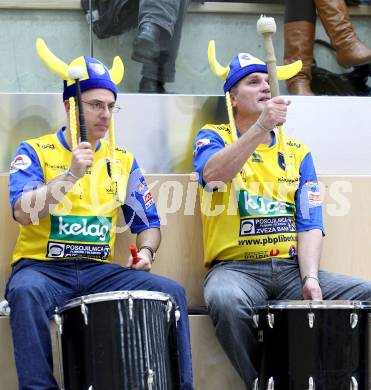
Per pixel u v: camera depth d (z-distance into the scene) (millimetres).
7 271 8359
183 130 9398
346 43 9773
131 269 7781
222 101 9430
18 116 9219
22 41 9633
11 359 7656
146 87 9539
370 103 9531
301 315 7125
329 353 7094
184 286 8641
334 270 8805
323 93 9922
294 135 9453
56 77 9625
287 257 8148
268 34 7809
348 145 9508
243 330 7648
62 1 9602
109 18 9523
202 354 7984
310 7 9797
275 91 7766
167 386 6812
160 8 9445
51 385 7016
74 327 6805
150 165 9359
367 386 7203
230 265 8117
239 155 7793
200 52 9711
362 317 7176
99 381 6684
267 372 7293
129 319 6727
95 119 7895
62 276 7637
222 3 9781
